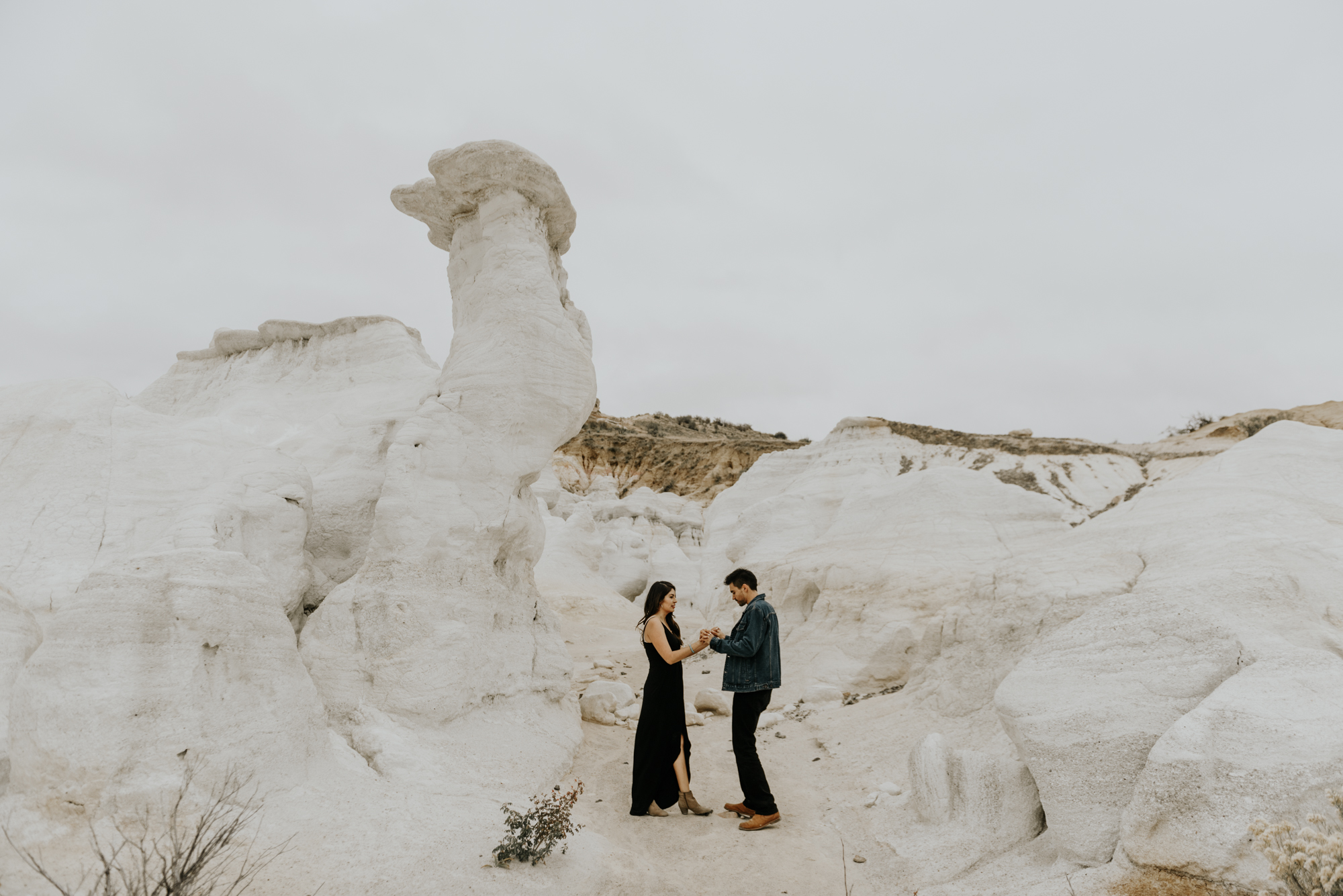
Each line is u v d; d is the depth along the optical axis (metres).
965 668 6.75
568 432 8.22
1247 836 3.21
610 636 14.34
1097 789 3.88
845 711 7.97
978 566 10.11
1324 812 3.15
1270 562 5.27
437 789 4.96
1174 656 4.32
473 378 7.60
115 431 7.22
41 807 3.78
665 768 5.41
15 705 4.12
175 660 4.34
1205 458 24.16
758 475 22.61
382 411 8.84
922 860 4.38
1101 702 4.20
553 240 9.02
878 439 25.05
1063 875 3.71
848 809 5.40
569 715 7.59
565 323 8.12
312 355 10.97
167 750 4.07
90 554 6.22
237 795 4.13
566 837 4.57
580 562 20.66
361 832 4.18
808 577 11.77
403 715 5.73
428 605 6.25
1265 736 3.46
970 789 4.68
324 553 7.42
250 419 9.44
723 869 4.51
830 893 4.24
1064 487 23.66
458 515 6.85
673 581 22.03
